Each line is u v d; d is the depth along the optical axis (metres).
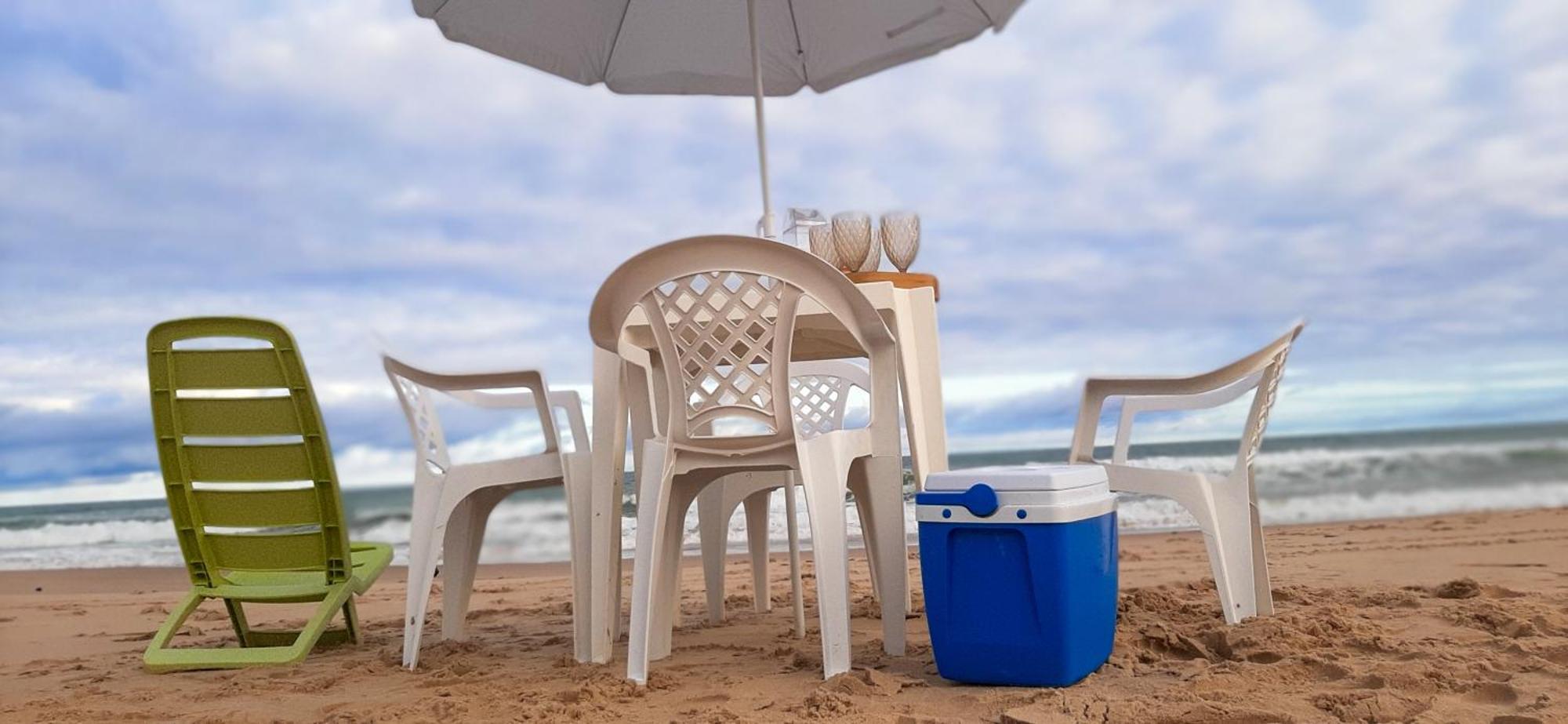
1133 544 6.67
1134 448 15.76
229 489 3.38
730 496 3.87
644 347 3.03
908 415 3.32
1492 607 3.15
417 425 3.19
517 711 2.43
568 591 5.50
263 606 5.29
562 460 3.07
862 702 2.38
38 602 5.71
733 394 2.72
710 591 3.86
